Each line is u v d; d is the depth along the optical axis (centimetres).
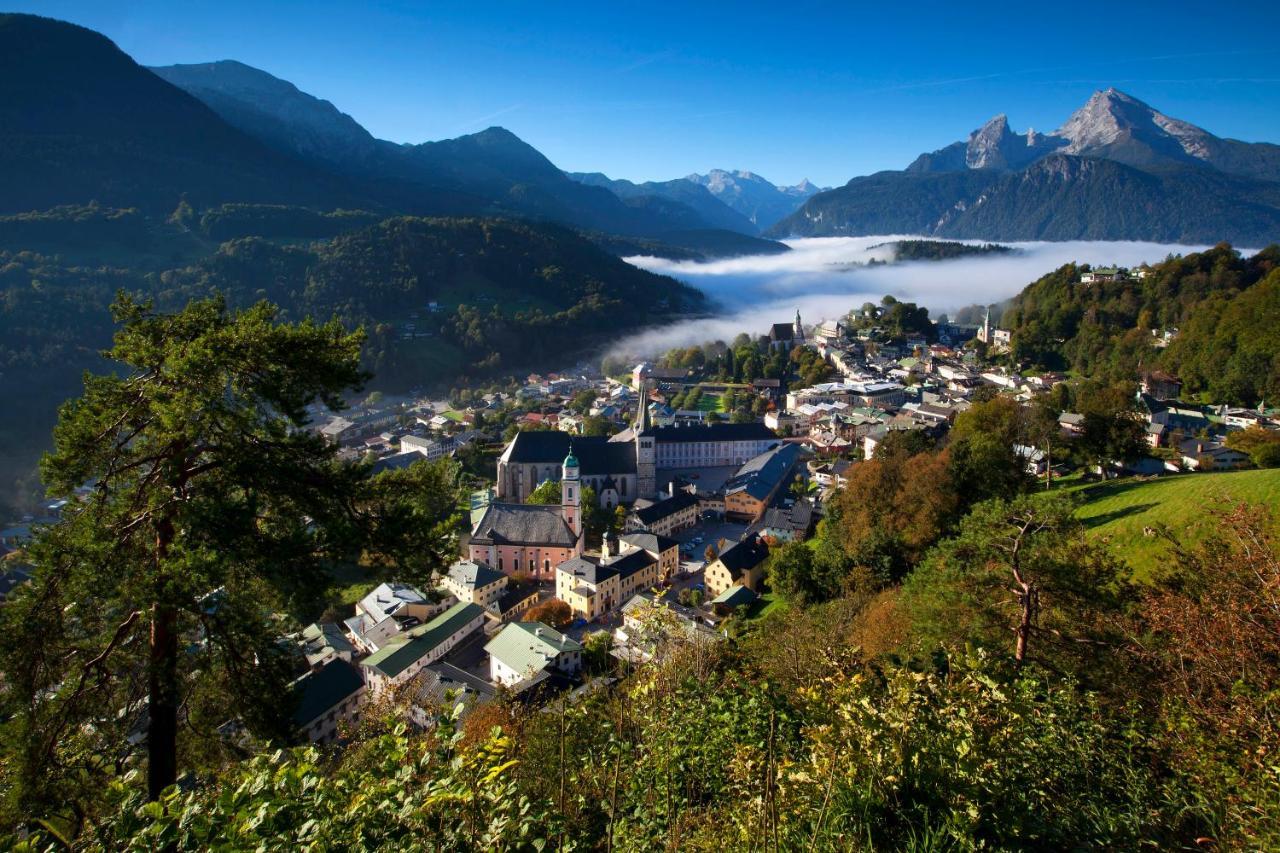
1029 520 2902
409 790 1037
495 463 15975
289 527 1989
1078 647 2544
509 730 1898
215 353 1812
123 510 1828
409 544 2077
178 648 1933
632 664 1956
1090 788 1401
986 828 1181
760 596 8244
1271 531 2231
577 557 9969
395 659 6731
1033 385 18050
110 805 1163
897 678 1455
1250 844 1163
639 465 13738
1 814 1667
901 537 6481
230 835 877
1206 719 1513
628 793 1448
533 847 1182
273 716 2044
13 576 9512
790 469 14512
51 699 1831
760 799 1191
